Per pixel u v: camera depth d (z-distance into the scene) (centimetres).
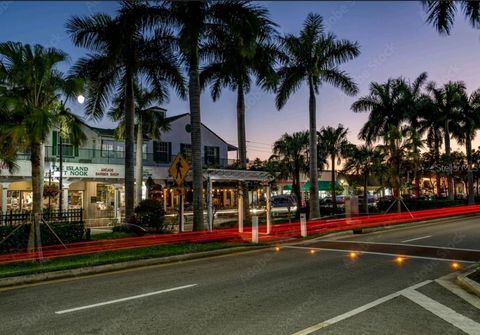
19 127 1198
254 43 1666
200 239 1706
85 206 3303
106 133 3419
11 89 1283
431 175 6053
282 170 4025
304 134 4119
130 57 1978
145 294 822
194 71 1802
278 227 2270
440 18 1465
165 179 3594
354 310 691
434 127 4191
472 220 2866
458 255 1309
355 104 3541
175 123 3872
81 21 1895
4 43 1260
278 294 806
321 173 5266
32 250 1261
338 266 1119
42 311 711
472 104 4209
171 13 1775
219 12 1678
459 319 640
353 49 2495
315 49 2464
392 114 3472
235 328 602
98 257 1255
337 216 2781
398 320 636
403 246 1538
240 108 2580
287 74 2502
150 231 1939
